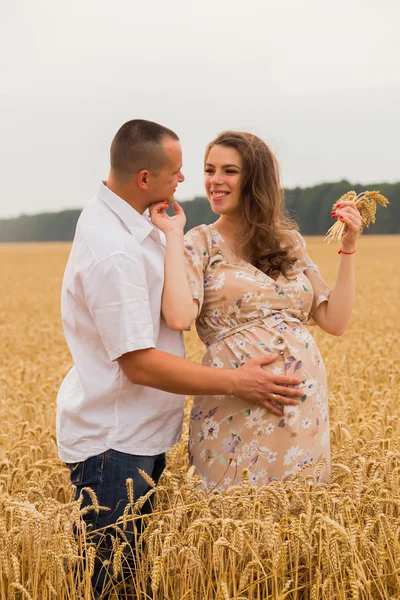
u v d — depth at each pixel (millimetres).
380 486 3664
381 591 3252
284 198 4008
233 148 3816
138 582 3393
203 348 11656
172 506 3596
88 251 3533
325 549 3094
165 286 3637
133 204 3688
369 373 8188
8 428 5852
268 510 3283
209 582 3219
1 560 3189
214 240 3900
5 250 76750
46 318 18969
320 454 3824
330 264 38688
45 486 4348
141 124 3604
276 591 3053
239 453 3783
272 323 3809
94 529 3676
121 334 3432
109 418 3645
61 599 3227
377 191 4047
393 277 29422
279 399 3680
